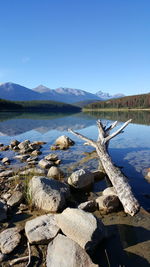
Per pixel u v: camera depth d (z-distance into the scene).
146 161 8.80
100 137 9.61
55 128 22.86
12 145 12.31
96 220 3.52
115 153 10.48
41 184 5.10
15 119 38.50
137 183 6.36
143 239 3.69
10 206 4.81
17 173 6.96
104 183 6.47
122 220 4.31
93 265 2.84
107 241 3.61
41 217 4.04
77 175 6.00
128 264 3.13
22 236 3.72
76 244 3.15
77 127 23.75
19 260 3.12
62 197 4.84
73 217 3.60
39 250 3.37
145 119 36.00
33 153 10.34
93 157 9.45
